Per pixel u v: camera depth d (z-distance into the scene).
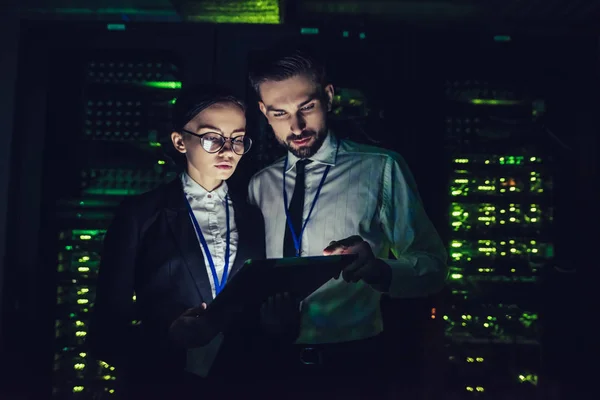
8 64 2.29
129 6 2.65
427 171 2.03
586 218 2.05
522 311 2.14
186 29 2.04
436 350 1.95
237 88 2.01
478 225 2.13
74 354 2.10
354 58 2.05
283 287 1.60
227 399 1.91
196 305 1.85
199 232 1.88
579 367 2.03
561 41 2.06
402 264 1.86
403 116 2.04
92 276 2.09
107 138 2.12
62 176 2.07
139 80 2.12
